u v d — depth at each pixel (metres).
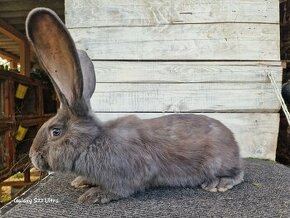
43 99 1.53
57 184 0.44
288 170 0.51
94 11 0.62
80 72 0.35
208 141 0.41
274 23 0.62
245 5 0.62
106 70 0.62
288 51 0.82
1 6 1.23
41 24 0.33
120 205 0.35
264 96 0.62
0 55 2.21
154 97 0.62
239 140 0.63
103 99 0.62
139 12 0.62
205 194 0.39
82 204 0.36
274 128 0.63
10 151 1.04
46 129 0.37
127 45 0.62
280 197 0.38
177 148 0.39
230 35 0.62
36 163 0.37
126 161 0.37
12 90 1.08
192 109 0.62
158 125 0.41
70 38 0.32
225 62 0.62
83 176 0.39
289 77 0.77
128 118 0.42
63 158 0.36
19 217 0.32
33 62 1.98
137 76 0.62
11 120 1.06
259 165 0.55
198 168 0.40
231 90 0.62
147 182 0.39
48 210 0.34
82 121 0.37
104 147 0.37
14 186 1.21
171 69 0.62
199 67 0.62
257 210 0.33
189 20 0.62
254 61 0.62
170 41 0.62
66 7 0.62
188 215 0.32
